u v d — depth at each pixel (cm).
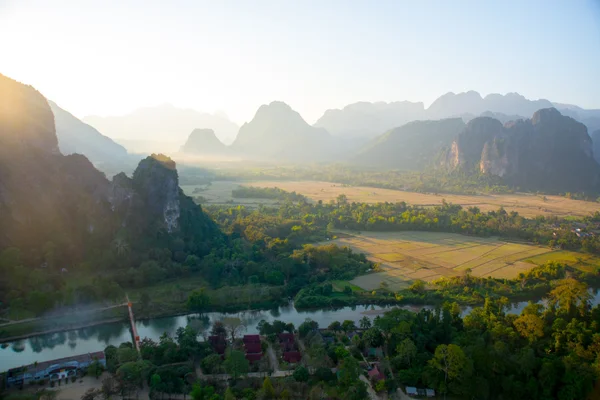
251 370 9256
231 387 8456
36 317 11325
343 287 14725
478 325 10800
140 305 12500
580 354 9125
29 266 13300
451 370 8756
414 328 10550
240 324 11006
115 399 8200
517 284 15212
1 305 11462
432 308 13338
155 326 11794
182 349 9500
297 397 8425
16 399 7644
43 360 9831
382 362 9688
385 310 13212
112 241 15088
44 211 14950
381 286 14638
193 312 12656
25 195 14675
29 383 8650
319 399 8181
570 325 10025
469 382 8644
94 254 14638
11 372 8744
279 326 11019
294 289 14400
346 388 8444
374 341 10381
